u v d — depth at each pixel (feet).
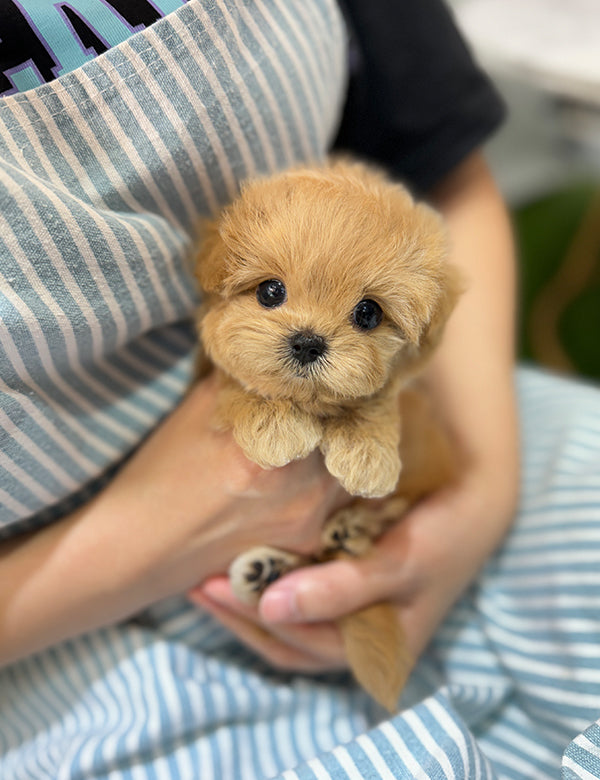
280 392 0.89
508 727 1.17
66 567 1.05
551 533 1.22
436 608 1.18
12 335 0.89
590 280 2.89
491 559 1.29
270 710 1.16
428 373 1.34
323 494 1.06
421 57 1.34
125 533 1.06
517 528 1.28
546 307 2.82
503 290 1.45
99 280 0.94
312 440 0.93
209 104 0.95
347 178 0.91
